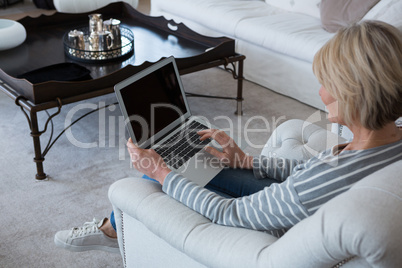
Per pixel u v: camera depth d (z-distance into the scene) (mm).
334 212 807
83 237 1769
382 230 752
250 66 3406
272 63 3236
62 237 1774
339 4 3117
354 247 778
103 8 3430
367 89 917
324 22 3186
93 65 2641
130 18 3479
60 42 2996
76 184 2289
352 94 934
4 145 2580
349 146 1035
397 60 905
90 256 1861
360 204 787
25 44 2932
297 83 3121
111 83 2361
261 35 3203
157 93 1766
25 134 2701
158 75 1794
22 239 1929
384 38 915
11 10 4914
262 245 1026
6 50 2816
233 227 1134
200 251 1088
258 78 3383
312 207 1031
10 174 2334
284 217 1069
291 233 922
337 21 3104
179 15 3861
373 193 800
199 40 3037
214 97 2984
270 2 3820
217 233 1107
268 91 3328
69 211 2105
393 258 752
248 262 998
